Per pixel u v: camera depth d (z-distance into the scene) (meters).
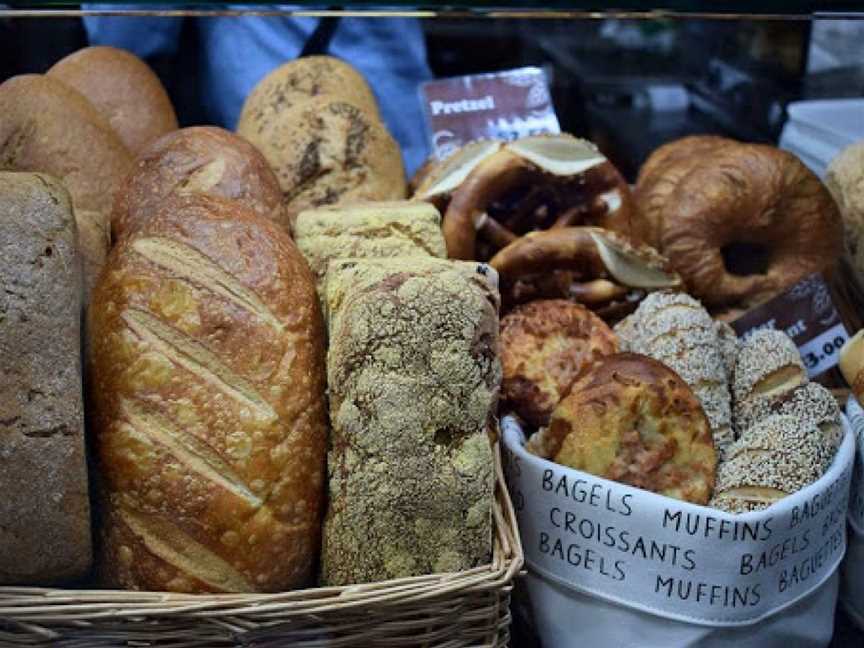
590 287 0.67
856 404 0.58
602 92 0.85
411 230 0.58
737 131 0.84
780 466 0.52
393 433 0.46
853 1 0.62
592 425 0.53
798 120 0.80
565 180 0.70
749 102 0.84
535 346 0.61
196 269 0.48
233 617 0.44
